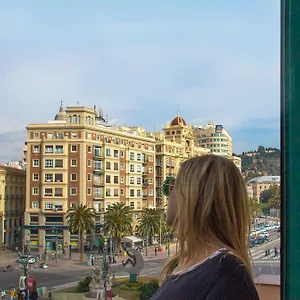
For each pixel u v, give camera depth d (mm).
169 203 2398
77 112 78500
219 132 107938
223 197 2164
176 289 1941
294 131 2141
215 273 1889
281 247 2193
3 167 81750
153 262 60969
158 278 2391
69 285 46719
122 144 86188
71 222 68250
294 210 2123
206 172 2215
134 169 88188
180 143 103312
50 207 77375
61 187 77312
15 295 40594
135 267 42312
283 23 2244
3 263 63750
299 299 2068
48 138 78375
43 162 78062
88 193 78375
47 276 54344
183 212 2205
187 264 2121
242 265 1919
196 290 1883
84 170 77625
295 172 2115
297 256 2088
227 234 2135
